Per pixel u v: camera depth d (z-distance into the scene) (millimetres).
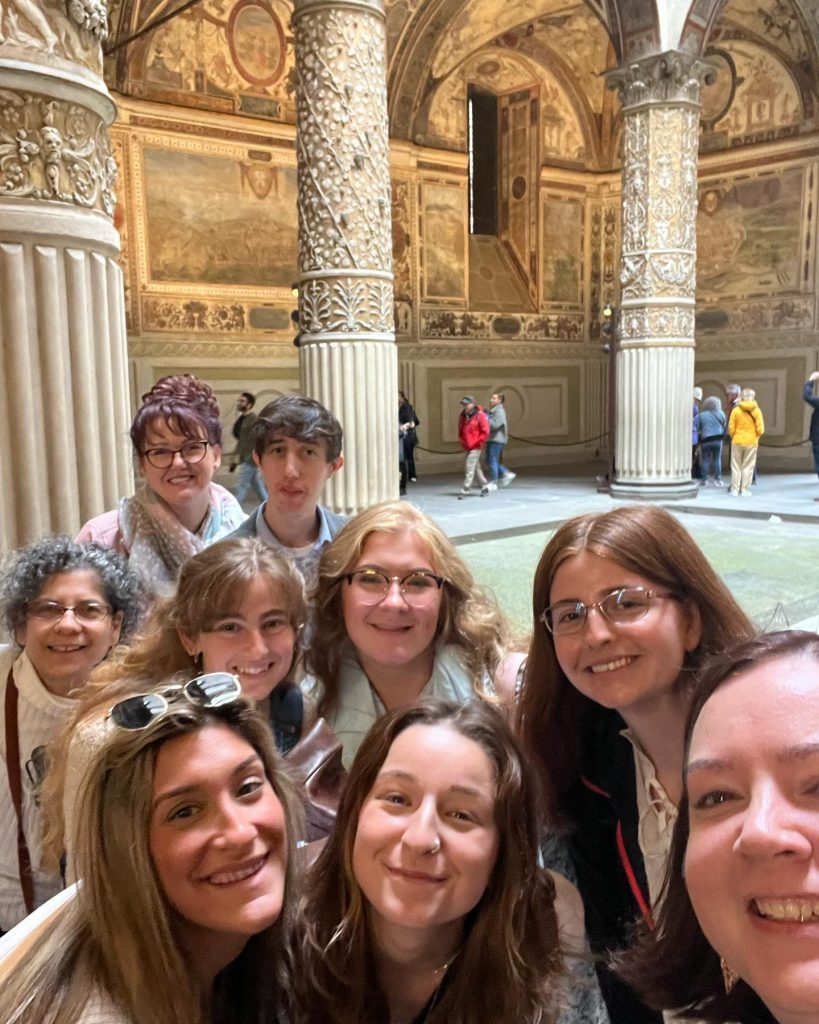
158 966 1062
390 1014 1349
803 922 790
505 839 1300
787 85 16078
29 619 2027
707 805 896
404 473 13562
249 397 11414
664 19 11391
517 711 1771
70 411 3053
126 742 1107
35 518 2980
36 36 2836
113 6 12438
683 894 1071
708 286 17766
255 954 1285
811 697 863
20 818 2029
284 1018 1322
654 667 1553
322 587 2012
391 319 7820
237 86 14227
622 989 1523
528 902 1313
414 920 1234
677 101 11742
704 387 18000
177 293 13961
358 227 7469
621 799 1646
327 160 7375
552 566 1660
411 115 16328
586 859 1688
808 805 820
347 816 1337
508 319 18234
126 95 13117
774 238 16703
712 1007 1044
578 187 18844
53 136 2896
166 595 2396
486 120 18656
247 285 14711
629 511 1651
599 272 19344
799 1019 793
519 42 17000
